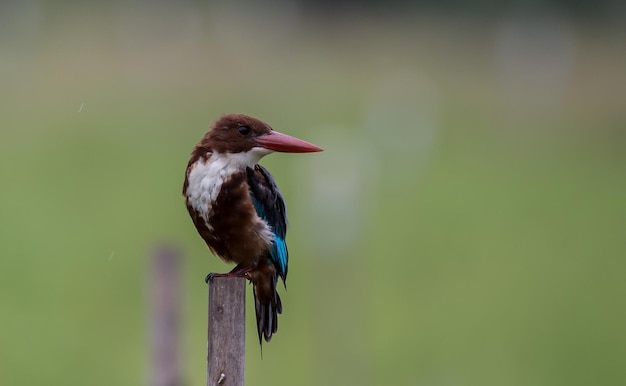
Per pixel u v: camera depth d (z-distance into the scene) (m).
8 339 11.93
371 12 39.06
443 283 14.17
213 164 6.26
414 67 31.83
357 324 10.81
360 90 26.75
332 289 10.81
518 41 35.38
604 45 36.69
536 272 14.79
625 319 13.32
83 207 16.31
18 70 26.45
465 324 12.84
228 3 37.25
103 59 27.97
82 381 11.19
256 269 6.28
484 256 15.23
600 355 12.33
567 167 22.02
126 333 12.27
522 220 17.52
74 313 12.67
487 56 34.91
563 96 30.97
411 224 16.86
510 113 28.72
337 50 33.03
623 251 15.93
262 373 11.27
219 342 4.87
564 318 13.24
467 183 19.97
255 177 6.34
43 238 14.98
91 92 24.45
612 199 19.20
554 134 25.88
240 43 32.41
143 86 25.30
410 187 19.53
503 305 13.52
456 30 37.78
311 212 10.91
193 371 11.36
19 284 13.50
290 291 13.79
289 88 26.20
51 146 20.14
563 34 36.59
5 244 14.74
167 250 6.88
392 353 11.98
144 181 17.94
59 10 32.19
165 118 22.42
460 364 11.77
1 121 21.98
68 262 14.16
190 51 30.30
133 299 13.14
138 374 11.30
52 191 17.19
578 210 18.25
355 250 10.87
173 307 6.86
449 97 29.45
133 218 15.80
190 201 6.31
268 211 6.33
